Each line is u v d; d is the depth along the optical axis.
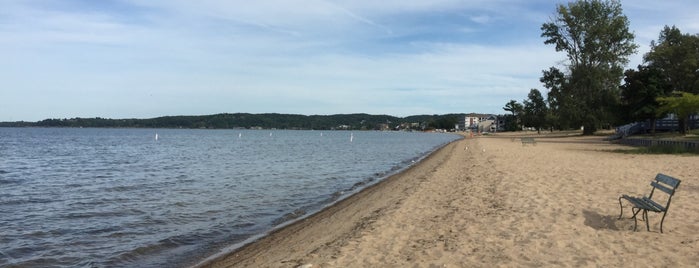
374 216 11.43
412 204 12.64
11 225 11.94
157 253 9.33
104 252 9.41
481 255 7.23
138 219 12.64
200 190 18.42
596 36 56.12
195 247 9.77
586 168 19.14
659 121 51.62
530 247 7.50
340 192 17.84
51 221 12.46
